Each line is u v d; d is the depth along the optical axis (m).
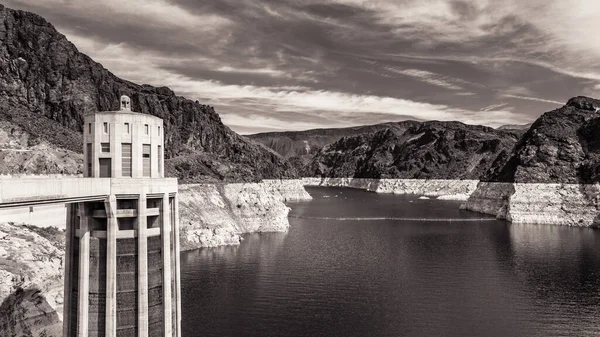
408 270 106.44
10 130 145.75
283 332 67.06
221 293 86.25
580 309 77.69
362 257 121.44
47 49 187.50
